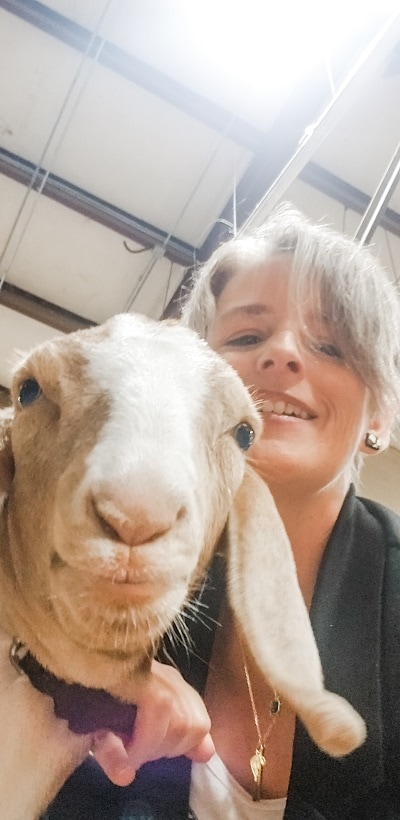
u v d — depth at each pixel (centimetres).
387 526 46
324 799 34
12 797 37
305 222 51
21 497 35
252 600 38
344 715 34
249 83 148
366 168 153
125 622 27
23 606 36
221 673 40
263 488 41
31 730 38
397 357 49
